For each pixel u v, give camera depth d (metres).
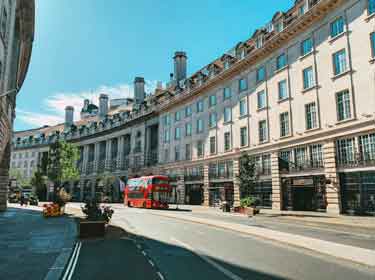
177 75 59.22
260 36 36.19
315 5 27.89
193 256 9.94
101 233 14.23
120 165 70.06
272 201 32.00
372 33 23.66
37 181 60.72
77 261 9.16
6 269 8.05
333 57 26.86
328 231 16.00
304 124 29.17
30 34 28.50
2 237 13.80
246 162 30.80
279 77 32.72
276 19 34.34
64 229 16.67
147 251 10.80
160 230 16.80
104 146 80.06
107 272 7.88
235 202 37.25
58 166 51.62
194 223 20.56
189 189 47.94
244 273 7.75
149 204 37.50
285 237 13.38
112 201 68.44
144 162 61.50
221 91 42.59
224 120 41.62
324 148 26.73
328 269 8.13
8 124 22.41
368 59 23.70
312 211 28.05
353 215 24.03
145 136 62.81
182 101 51.44
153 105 61.31
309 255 9.99
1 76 18.00
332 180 25.61
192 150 47.91
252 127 36.34
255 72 36.56
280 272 7.84
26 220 21.84
